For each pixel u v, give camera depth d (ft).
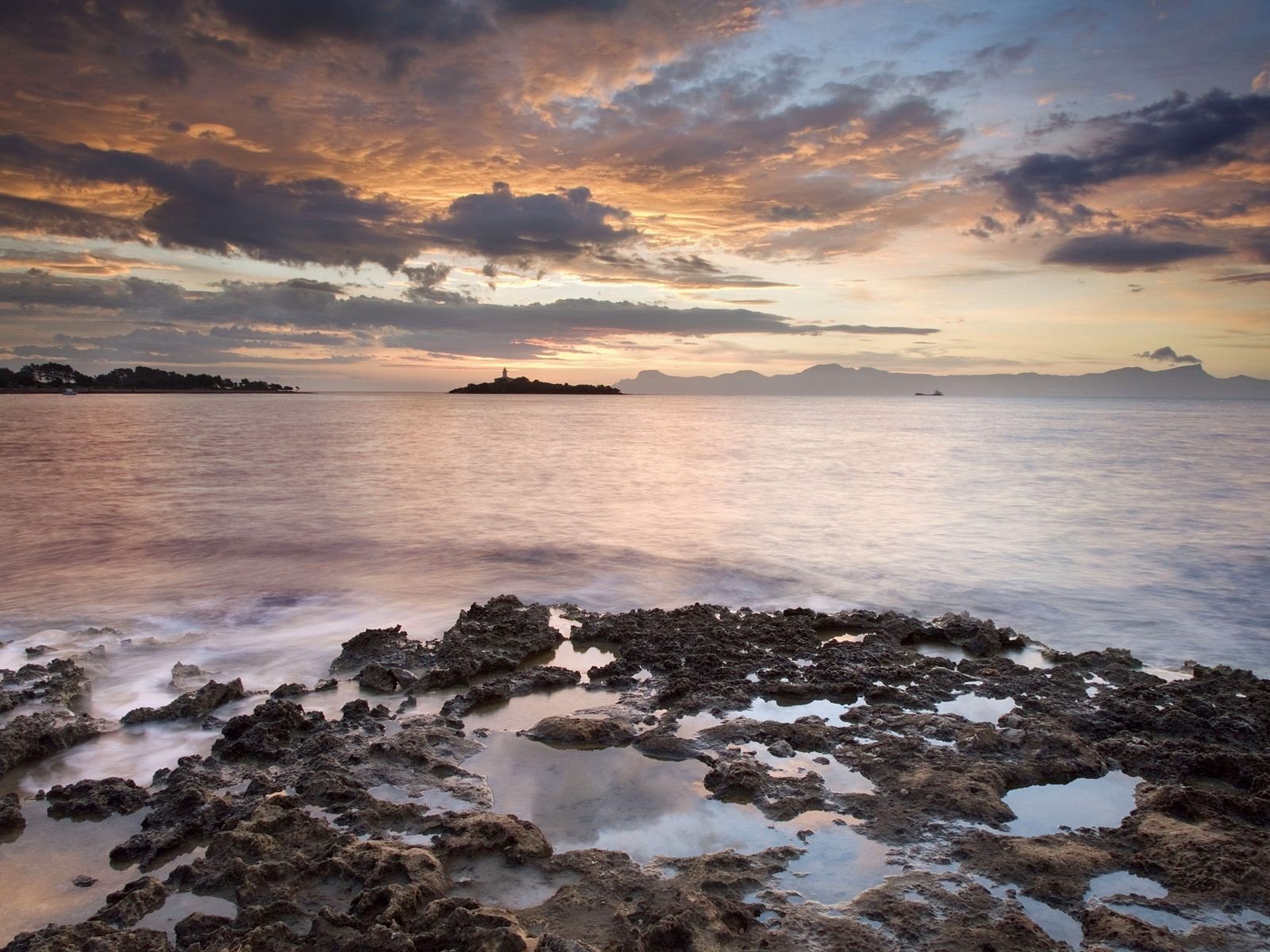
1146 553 60.49
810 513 78.79
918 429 255.09
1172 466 122.42
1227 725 28.25
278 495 90.99
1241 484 99.60
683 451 162.50
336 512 79.00
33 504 83.46
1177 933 17.44
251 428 245.04
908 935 17.29
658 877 19.53
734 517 76.84
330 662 37.14
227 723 29.04
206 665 36.83
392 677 33.78
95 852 21.43
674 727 29.01
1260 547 62.08
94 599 47.88
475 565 57.41
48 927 17.57
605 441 195.83
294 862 19.88
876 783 24.63
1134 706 30.07
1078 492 93.20
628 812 23.18
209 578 53.11
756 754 26.78
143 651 38.60
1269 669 36.96
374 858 19.81
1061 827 22.22
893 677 33.91
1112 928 17.40
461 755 26.81
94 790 24.26
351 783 24.25
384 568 56.39
